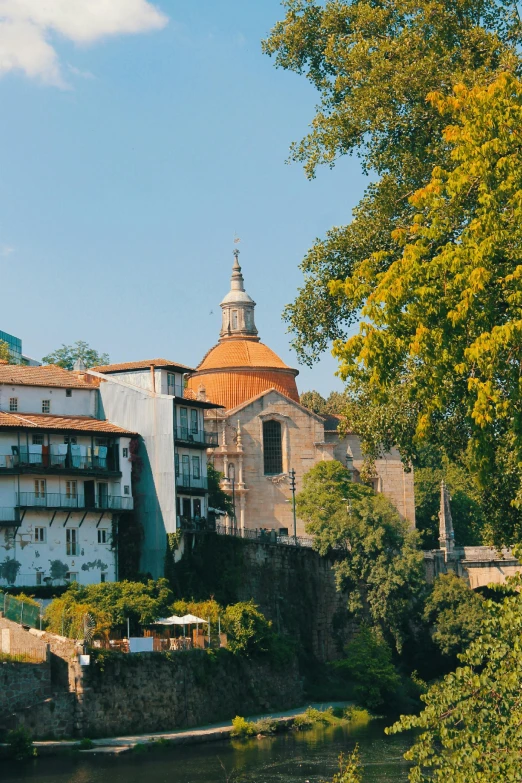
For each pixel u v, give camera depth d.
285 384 154.75
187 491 97.62
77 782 59.50
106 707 72.25
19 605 74.56
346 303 56.38
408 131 54.97
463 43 55.09
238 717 79.44
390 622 114.38
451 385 41.03
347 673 107.19
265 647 89.31
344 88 57.69
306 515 131.00
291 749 72.44
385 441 54.53
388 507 120.88
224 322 164.88
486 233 37.81
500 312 38.47
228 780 60.25
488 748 29.75
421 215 42.12
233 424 144.12
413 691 109.31
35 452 88.06
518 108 38.25
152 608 82.38
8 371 96.50
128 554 94.81
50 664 71.19
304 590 113.69
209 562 98.94
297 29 60.00
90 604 80.31
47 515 88.38
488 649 31.50
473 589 133.62
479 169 38.28
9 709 68.12
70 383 97.75
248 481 143.62
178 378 102.12
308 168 57.03
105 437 94.00
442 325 37.91
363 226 55.34
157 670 76.62
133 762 66.00
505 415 37.66
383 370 39.12
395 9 57.41
